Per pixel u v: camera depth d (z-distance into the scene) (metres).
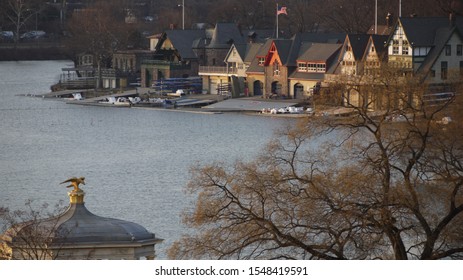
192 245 123.62
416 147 130.88
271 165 132.88
